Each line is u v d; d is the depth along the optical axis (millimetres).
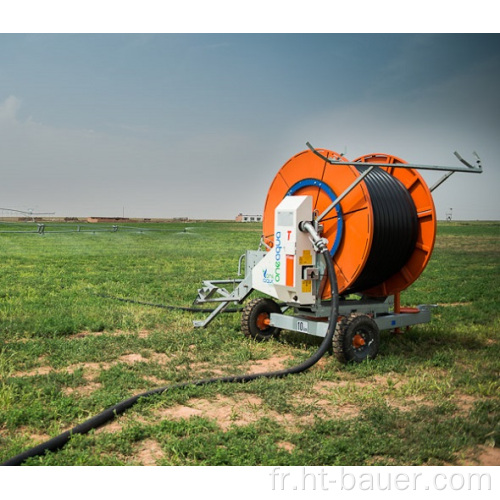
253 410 6227
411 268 9414
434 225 9047
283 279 8734
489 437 5535
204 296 10805
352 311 9062
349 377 7617
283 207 8695
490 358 8641
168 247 38469
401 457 5109
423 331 10508
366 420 5930
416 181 9477
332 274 8180
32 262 24578
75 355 8367
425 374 7742
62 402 6262
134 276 19391
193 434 5430
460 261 29750
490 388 7004
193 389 6766
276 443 5391
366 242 8344
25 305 12641
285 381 7246
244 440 5324
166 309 12805
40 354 8547
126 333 10133
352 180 8547
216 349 9023
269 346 9258
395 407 6438
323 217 8828
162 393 6582
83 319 10930
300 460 4938
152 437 5480
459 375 7637
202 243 44344
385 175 9430
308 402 6582
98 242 43812
